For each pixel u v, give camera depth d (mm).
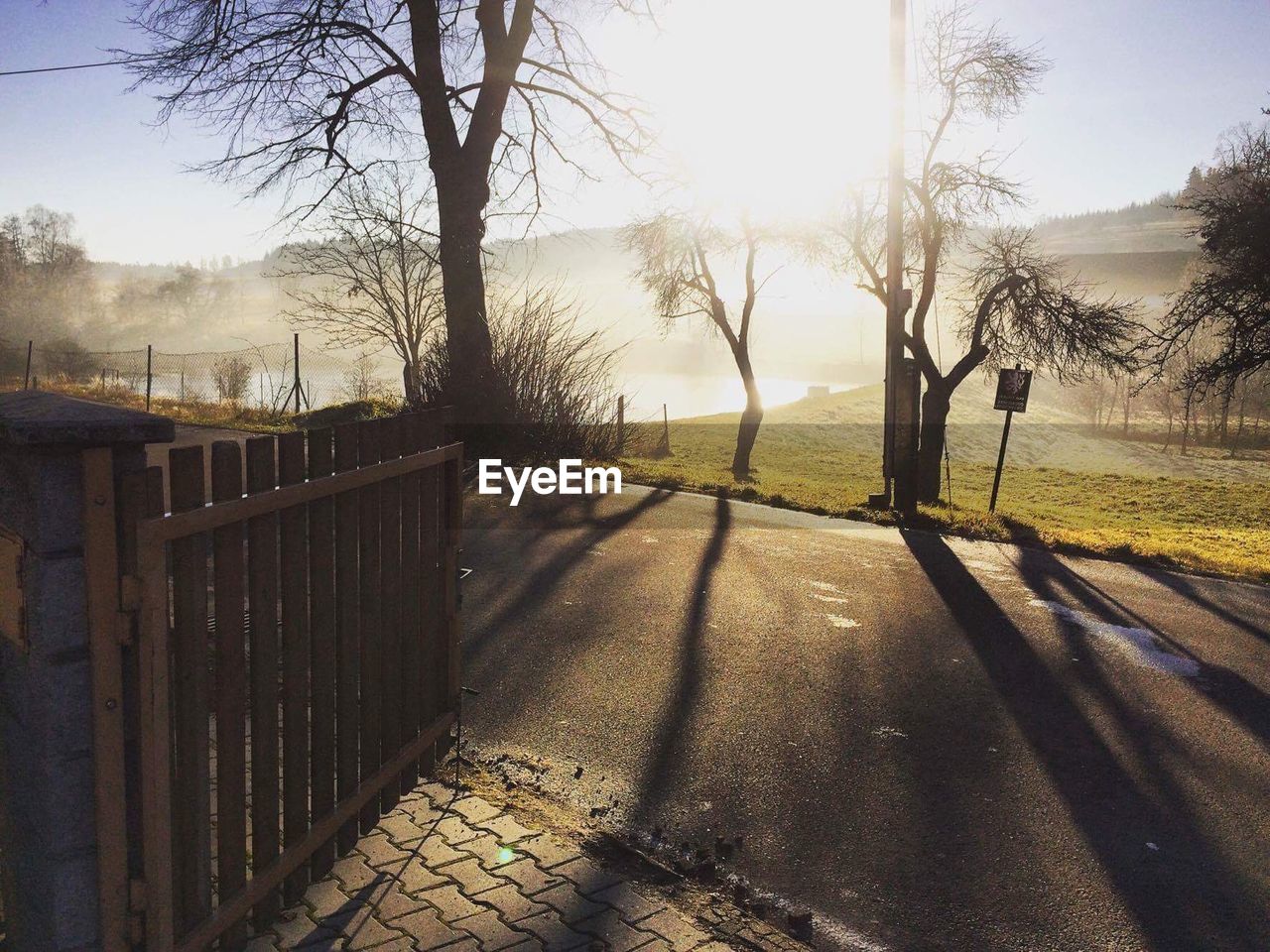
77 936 2410
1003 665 6695
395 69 17031
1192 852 4203
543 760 4883
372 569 3691
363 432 3564
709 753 5051
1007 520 12914
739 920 3439
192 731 2668
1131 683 6449
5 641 2613
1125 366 19953
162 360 36469
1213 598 8992
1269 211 19469
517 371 14836
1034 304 19547
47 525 2260
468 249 16016
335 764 3510
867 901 3705
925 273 19234
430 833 3906
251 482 2875
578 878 3613
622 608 7625
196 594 2658
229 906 2855
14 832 2676
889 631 7383
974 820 4426
